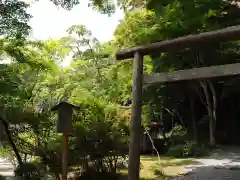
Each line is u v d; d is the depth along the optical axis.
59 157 6.67
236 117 17.64
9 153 7.27
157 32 8.49
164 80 4.62
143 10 10.70
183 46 4.41
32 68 7.18
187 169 9.05
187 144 12.87
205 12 9.45
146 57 10.24
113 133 7.28
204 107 17.17
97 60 9.00
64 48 8.59
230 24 12.14
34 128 6.64
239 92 15.77
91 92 7.63
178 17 8.89
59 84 7.59
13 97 6.19
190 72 4.30
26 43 7.33
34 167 6.46
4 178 6.44
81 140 6.91
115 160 7.59
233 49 12.79
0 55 6.99
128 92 8.87
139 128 4.83
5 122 6.25
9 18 6.13
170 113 15.66
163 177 7.93
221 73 3.94
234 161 10.42
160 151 13.54
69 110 5.95
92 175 7.18
